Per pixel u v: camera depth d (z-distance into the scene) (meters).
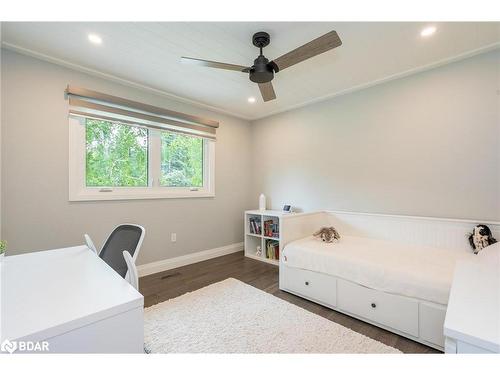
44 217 2.16
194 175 3.43
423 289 1.56
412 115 2.44
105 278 1.04
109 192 2.57
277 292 2.41
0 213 1.95
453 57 2.13
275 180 3.79
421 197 2.39
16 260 1.30
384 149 2.64
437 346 1.52
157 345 1.55
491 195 2.03
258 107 3.51
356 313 1.90
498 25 1.71
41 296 0.86
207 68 2.36
